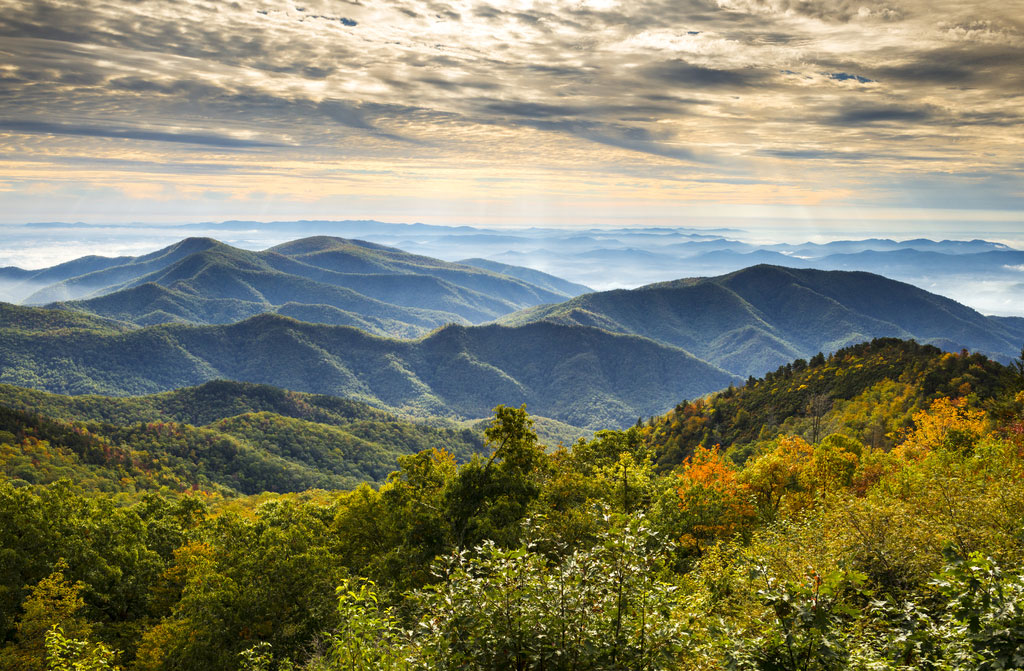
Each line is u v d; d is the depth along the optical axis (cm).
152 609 4612
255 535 3906
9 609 3791
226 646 3272
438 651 826
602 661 804
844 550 1311
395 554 3369
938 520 1405
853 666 749
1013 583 763
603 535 903
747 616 958
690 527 3441
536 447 3853
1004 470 2052
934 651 784
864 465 3812
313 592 3434
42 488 5191
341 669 952
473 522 3316
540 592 840
